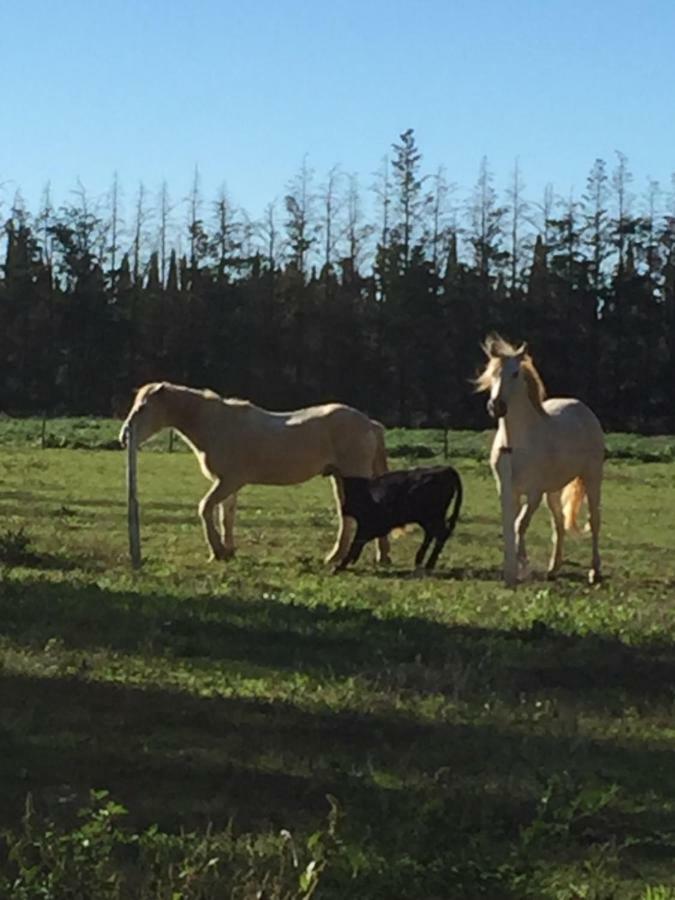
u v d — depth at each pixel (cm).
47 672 1008
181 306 7156
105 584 1457
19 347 7162
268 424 1819
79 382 7131
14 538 1727
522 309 7000
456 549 2016
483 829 696
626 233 7038
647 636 1223
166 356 7156
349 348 6975
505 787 777
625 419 6938
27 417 6750
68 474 3291
